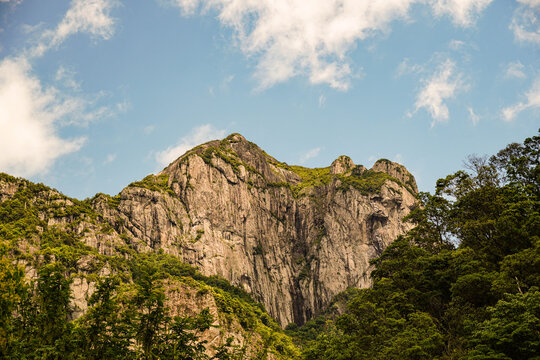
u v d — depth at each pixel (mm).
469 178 104938
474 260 80188
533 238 74688
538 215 78062
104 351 46969
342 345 76938
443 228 105812
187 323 51250
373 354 71375
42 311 47125
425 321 72062
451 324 71500
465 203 97562
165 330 50438
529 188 90188
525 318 53656
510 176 99062
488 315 66562
